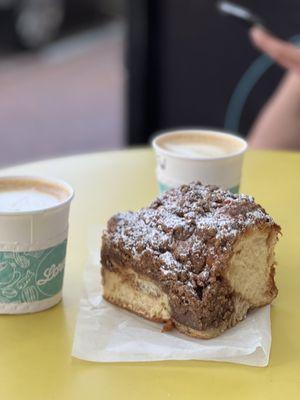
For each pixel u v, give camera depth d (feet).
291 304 3.29
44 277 3.13
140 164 5.30
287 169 5.25
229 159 3.95
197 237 3.03
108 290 3.22
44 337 3.00
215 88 9.43
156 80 9.69
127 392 2.64
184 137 4.42
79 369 2.78
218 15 8.96
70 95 16.49
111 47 20.85
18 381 2.71
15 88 16.99
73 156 5.49
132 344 2.91
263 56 8.94
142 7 9.25
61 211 3.10
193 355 2.84
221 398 2.62
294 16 8.60
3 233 3.01
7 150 13.11
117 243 3.14
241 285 3.03
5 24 19.44
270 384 2.70
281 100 7.19
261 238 3.07
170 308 3.00
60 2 21.09
